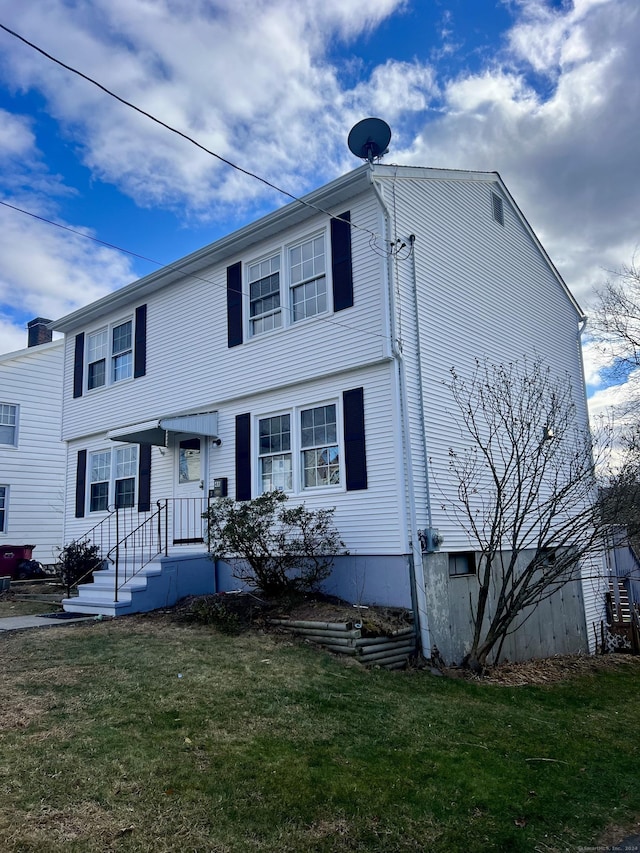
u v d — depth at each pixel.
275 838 3.80
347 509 9.80
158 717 5.36
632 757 5.89
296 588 9.50
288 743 5.15
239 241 11.74
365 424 9.80
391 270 9.79
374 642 8.09
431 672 8.39
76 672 6.43
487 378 11.80
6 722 5.02
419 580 8.99
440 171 11.49
